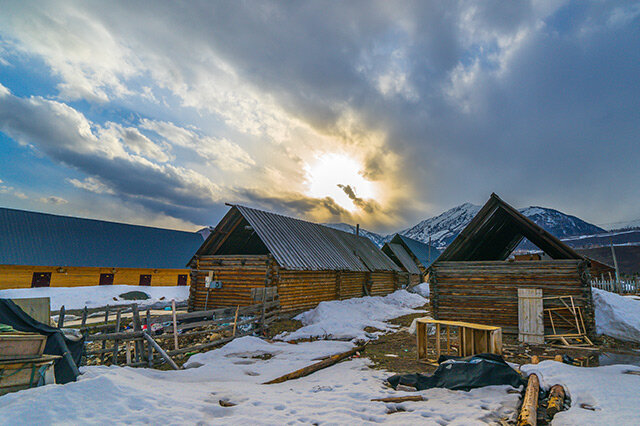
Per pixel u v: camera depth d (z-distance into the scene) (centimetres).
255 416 500
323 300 2055
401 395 615
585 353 1040
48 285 2905
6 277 2700
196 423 465
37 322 629
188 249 4131
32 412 417
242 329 1405
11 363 530
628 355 1004
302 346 1125
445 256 1520
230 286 1819
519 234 2095
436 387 653
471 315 1434
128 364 888
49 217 3272
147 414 470
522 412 500
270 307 1563
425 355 938
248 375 806
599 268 3888
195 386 677
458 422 479
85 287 2467
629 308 1371
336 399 591
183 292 2888
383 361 947
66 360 607
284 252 1803
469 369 666
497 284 1410
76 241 3253
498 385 623
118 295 2478
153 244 3844
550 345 1178
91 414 441
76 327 1112
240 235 2055
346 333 1330
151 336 955
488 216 1525
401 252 4562
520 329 1281
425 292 3941
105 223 3662
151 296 2631
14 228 2959
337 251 2442
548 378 678
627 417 459
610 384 616
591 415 478
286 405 557
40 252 2931
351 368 870
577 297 1253
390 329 1534
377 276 2950
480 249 1816
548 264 1334
